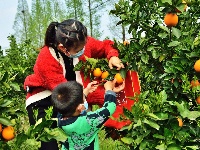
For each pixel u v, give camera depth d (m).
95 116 3.03
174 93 3.22
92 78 3.58
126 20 3.39
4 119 2.88
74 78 3.51
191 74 3.17
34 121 3.55
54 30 3.32
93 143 3.15
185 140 2.96
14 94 6.18
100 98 3.57
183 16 3.48
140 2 3.34
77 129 3.03
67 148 3.16
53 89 3.18
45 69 3.33
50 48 3.35
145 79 3.89
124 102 3.50
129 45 3.38
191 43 3.10
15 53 8.77
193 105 3.13
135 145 2.95
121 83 3.43
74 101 2.97
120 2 3.39
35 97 3.56
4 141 2.99
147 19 3.39
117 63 3.39
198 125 2.98
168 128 3.00
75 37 3.08
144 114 2.85
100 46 3.66
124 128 3.06
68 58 3.40
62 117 3.15
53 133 2.82
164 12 3.11
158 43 3.34
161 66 3.53
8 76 3.29
